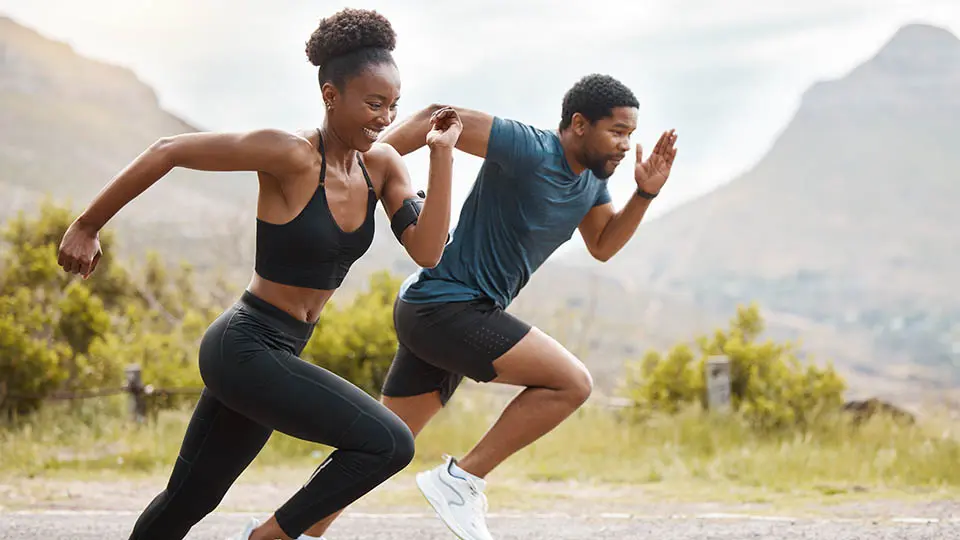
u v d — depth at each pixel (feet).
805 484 24.57
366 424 11.12
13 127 370.53
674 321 309.83
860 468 25.68
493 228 13.94
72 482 24.68
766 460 26.58
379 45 11.18
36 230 40.98
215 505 12.14
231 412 11.73
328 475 11.23
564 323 55.21
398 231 11.91
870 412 32.68
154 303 54.75
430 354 13.99
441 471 13.80
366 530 18.85
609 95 13.79
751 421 31.17
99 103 458.50
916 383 301.84
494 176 13.97
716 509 21.57
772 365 32.42
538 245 14.24
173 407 33.78
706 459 27.73
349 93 11.05
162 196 269.03
